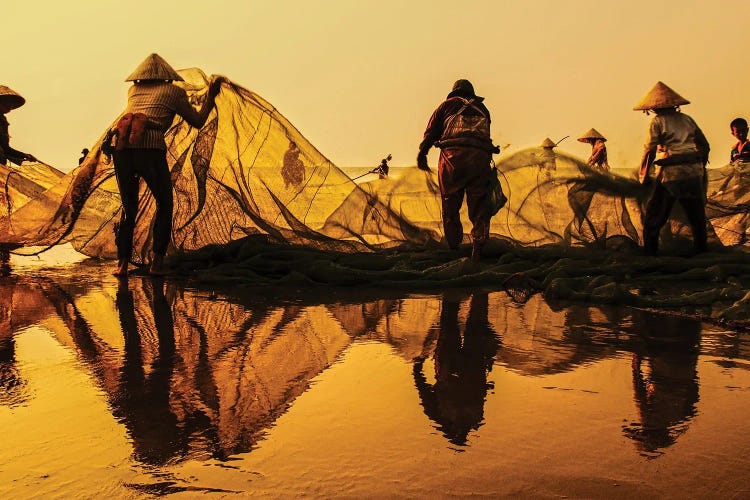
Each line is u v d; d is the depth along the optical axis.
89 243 9.34
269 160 9.05
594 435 2.66
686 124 8.85
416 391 3.25
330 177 9.23
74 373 3.60
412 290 6.76
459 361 3.83
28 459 2.45
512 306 5.72
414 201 10.05
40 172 10.83
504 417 2.88
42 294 6.38
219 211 8.88
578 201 9.92
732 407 3.02
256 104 8.97
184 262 8.38
